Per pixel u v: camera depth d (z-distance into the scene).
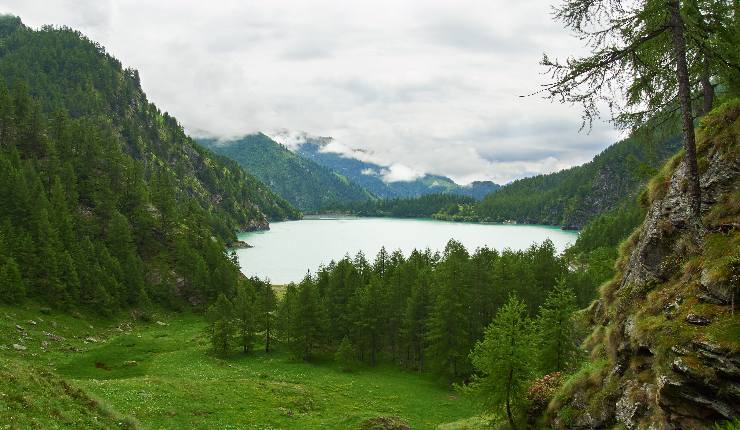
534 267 80.69
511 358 29.97
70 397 23.42
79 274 87.62
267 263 178.38
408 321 73.06
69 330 75.00
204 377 57.50
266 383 55.41
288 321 77.12
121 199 123.50
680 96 18.05
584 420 21.50
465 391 33.41
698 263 17.16
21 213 91.25
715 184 18.50
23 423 18.41
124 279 95.62
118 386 44.22
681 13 17.47
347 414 45.88
